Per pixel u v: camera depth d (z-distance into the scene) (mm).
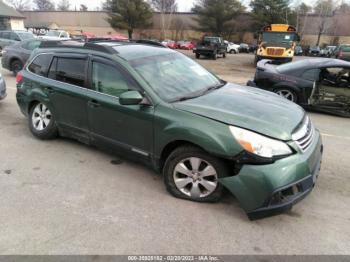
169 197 3844
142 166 4621
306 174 3256
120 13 57625
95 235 3156
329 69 8000
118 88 4199
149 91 3924
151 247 3016
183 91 4141
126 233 3193
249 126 3328
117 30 61281
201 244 3066
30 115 5590
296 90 8227
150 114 3826
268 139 3236
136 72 4098
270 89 8578
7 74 12914
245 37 63906
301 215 3557
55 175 4320
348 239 3186
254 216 3260
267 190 3133
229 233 3229
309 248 3049
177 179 3783
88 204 3672
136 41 5508
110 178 4270
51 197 3797
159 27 65125
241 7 62375
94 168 4539
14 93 9234
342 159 5129
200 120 3510
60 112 5008
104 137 4469
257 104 3893
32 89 5348
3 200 3717
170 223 3357
